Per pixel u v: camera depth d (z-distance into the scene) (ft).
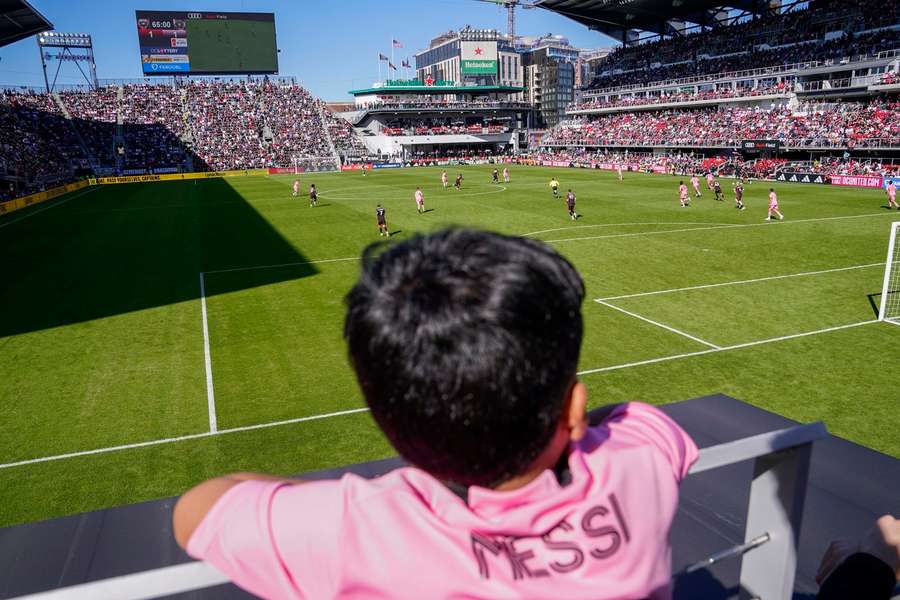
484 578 2.84
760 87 220.84
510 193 149.28
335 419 34.35
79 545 11.68
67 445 32.01
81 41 273.95
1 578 10.96
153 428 33.71
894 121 169.17
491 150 349.41
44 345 47.78
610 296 58.08
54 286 66.59
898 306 52.54
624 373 40.24
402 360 2.73
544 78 539.29
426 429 2.83
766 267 67.56
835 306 53.06
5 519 25.80
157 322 53.01
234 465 29.89
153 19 265.34
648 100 261.85
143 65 269.03
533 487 3.02
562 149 299.79
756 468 4.79
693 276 64.69
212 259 78.89
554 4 265.13
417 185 176.35
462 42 364.58
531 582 2.88
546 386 2.82
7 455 31.12
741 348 44.01
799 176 163.73
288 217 114.83
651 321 50.44
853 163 166.50
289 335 48.83
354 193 156.04
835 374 38.93
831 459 11.79
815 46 209.87
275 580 3.11
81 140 238.07
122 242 92.99
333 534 3.00
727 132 209.36
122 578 3.24
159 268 74.43
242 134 275.39
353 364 3.13
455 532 2.90
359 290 3.07
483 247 3.02
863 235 84.07
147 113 269.44
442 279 2.80
